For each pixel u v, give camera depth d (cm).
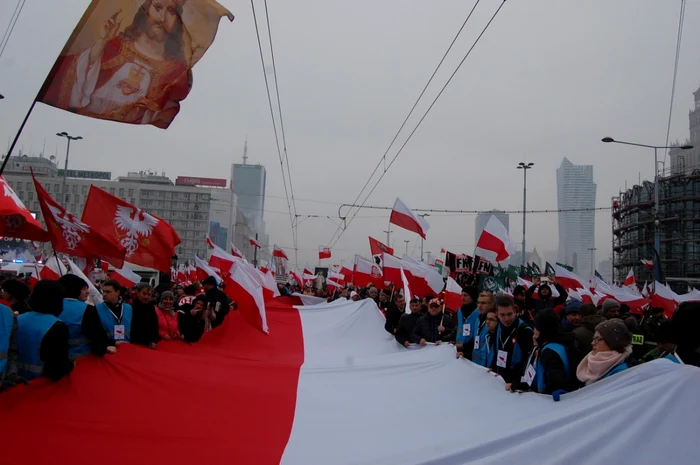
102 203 993
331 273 3575
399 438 516
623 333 501
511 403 554
